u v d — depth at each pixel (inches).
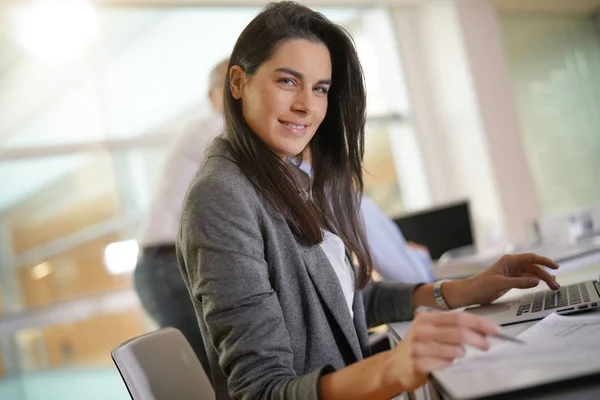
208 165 48.3
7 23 175.8
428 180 244.8
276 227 47.9
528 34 258.8
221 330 42.2
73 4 183.0
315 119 51.4
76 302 177.8
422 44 248.4
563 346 33.7
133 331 184.5
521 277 56.0
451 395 28.5
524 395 28.0
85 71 184.7
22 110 176.4
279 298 46.9
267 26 50.4
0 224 171.9
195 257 44.1
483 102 237.9
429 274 95.0
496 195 236.1
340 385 36.6
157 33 194.9
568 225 111.7
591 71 269.3
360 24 240.2
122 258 185.2
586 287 52.2
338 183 57.8
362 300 58.7
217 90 120.9
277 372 40.7
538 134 255.0
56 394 173.5
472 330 33.1
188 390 52.2
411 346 33.2
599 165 267.1
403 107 245.8
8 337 169.2
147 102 191.6
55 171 179.0
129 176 187.8
